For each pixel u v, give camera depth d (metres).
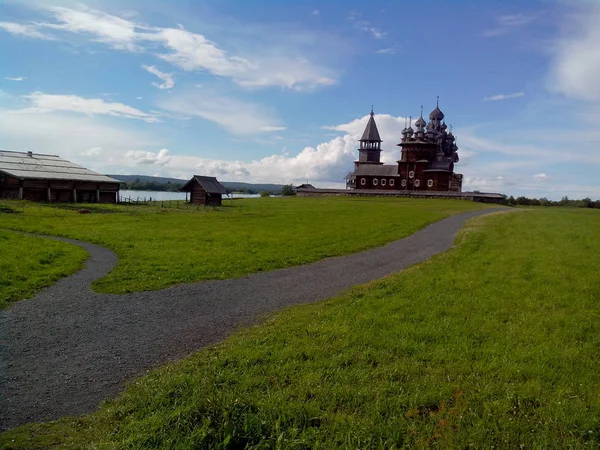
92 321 12.38
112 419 7.20
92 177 68.56
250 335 11.15
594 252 23.28
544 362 9.38
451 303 13.89
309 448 6.62
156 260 21.47
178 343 10.80
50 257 20.98
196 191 70.69
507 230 34.34
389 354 9.77
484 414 7.36
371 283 16.95
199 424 6.82
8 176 60.84
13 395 8.04
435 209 66.00
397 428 6.96
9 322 12.09
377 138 135.38
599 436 6.83
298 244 28.56
